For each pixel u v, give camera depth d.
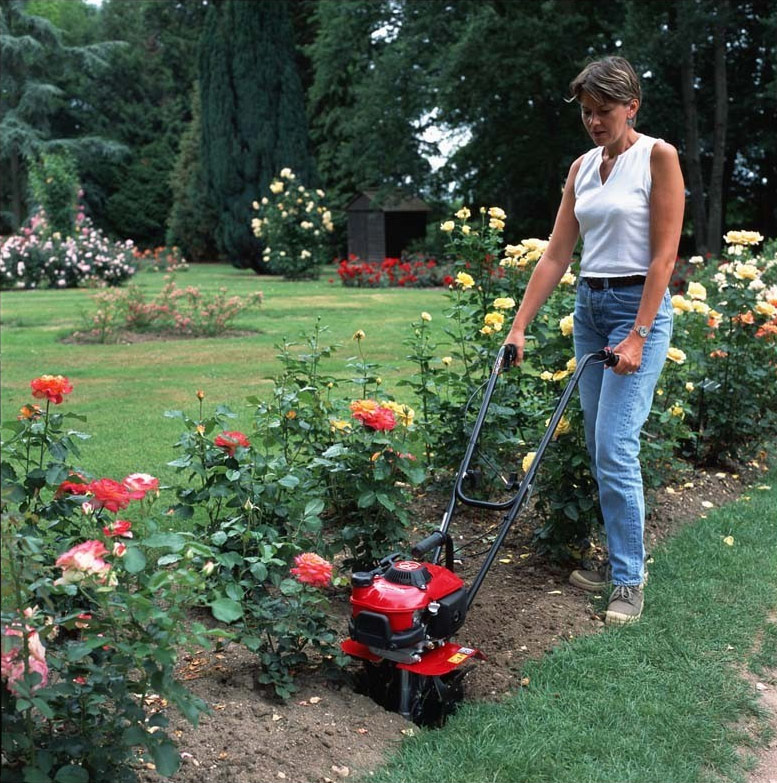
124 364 11.10
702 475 6.07
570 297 5.45
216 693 3.19
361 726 3.04
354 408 3.81
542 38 27.42
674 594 4.17
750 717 3.26
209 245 47.69
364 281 23.72
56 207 26.77
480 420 3.82
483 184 33.00
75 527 3.44
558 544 4.54
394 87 30.84
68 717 2.54
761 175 33.84
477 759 2.89
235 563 3.04
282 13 30.91
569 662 3.54
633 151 3.83
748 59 30.70
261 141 31.17
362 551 4.14
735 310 6.13
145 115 58.19
